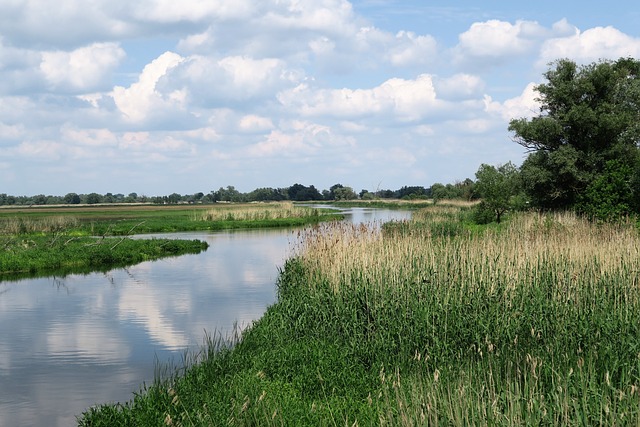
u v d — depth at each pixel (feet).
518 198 154.20
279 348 41.29
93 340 52.90
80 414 36.09
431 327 40.98
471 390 28.35
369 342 41.50
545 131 145.59
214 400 31.73
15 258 103.55
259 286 80.94
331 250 61.36
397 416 27.37
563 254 51.80
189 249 128.77
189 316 61.77
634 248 52.85
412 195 449.89
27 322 60.49
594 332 39.01
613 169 113.60
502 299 43.29
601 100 145.59
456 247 54.85
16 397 38.99
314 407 30.35
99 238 141.59
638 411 24.16
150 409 31.55
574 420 25.94
